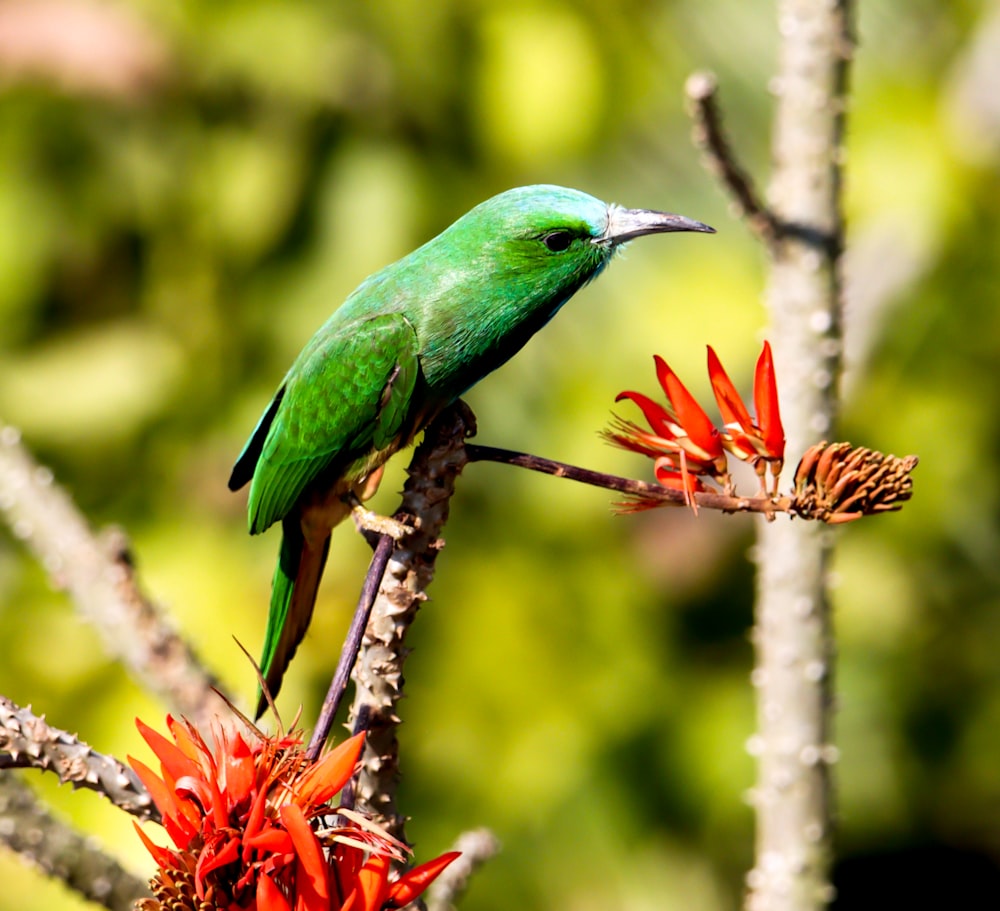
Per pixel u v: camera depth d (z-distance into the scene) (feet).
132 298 39.22
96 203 38.14
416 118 38.81
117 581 22.35
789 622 21.18
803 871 21.18
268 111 38.29
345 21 38.09
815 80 21.40
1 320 38.65
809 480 15.38
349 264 38.09
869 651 45.73
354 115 38.42
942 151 42.06
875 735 45.73
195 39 37.37
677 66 41.86
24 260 37.99
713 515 43.16
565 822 41.09
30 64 36.50
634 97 40.83
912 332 43.98
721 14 42.45
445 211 38.63
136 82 36.94
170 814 13.02
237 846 12.76
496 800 40.09
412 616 15.88
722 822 42.01
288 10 37.73
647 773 41.55
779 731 21.30
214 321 38.88
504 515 41.04
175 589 37.42
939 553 45.62
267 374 38.96
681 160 42.24
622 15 40.91
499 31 38.99
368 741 15.80
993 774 45.24
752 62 42.73
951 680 45.68
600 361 41.24
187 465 38.83
